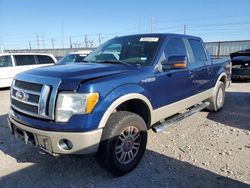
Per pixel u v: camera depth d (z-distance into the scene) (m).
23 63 12.37
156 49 4.20
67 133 2.99
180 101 4.68
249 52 12.41
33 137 3.24
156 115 4.06
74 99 2.99
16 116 3.45
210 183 3.36
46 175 3.56
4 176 3.53
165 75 4.13
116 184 3.35
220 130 5.30
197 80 5.25
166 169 3.71
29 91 3.27
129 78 3.51
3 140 4.79
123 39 4.80
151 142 4.63
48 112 3.07
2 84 11.68
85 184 3.35
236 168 3.74
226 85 7.05
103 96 3.13
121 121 3.33
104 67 3.65
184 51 4.95
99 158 3.30
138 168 3.73
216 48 23.11
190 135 5.01
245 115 6.42
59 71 3.38
